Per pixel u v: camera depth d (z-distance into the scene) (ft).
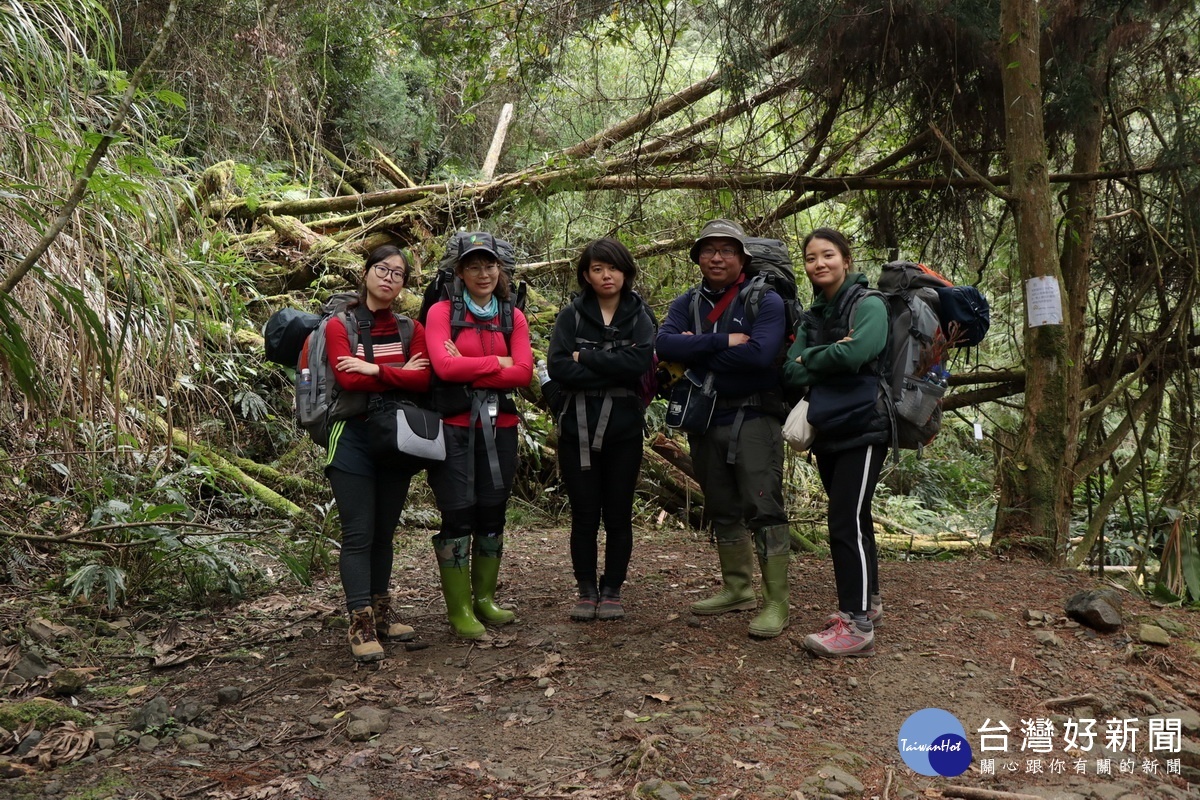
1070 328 19.08
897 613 13.33
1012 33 17.07
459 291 12.16
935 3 17.47
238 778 8.49
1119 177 18.75
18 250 11.84
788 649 11.82
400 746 9.13
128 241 13.03
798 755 9.05
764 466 12.34
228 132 27.84
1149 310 21.25
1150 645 12.48
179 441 17.38
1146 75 19.24
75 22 13.69
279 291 22.68
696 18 21.07
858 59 18.57
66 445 13.61
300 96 31.19
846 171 21.67
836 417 11.22
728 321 12.30
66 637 12.03
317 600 14.14
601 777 8.52
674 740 9.20
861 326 10.99
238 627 12.90
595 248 12.20
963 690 10.71
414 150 37.14
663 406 21.77
